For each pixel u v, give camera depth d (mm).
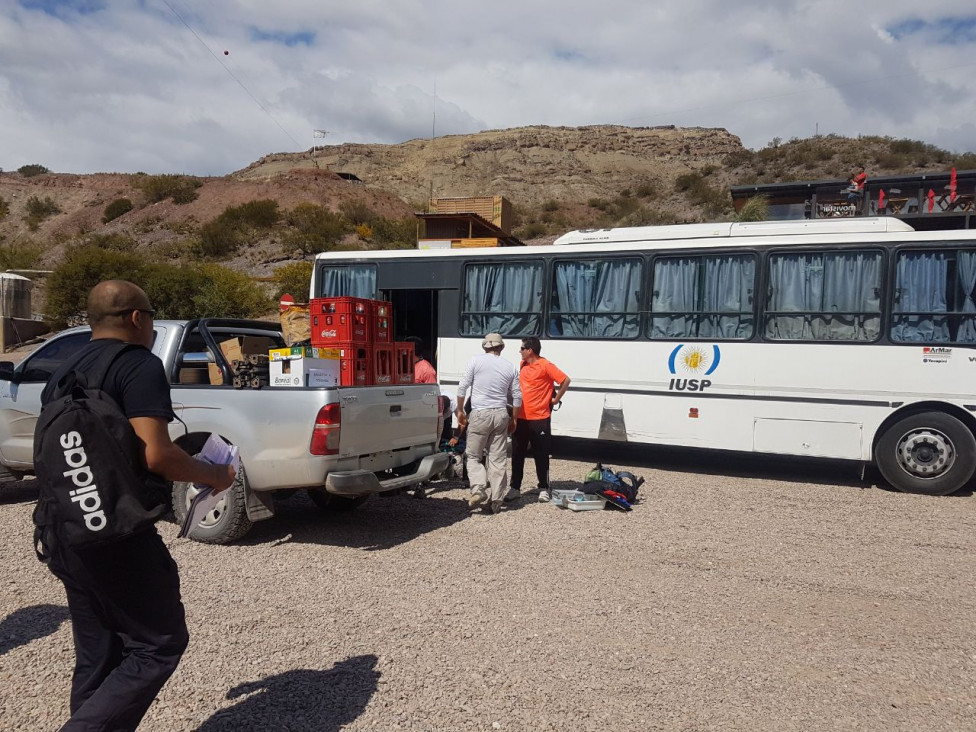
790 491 9188
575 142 121562
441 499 8477
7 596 5102
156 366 2799
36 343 27375
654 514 7840
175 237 59750
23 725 3432
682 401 10250
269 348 7754
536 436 8312
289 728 3426
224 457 3090
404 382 7629
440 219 23562
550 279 11172
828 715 3625
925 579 5793
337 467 6281
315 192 69500
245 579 5574
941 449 9000
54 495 2584
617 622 4809
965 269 9086
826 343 9531
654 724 3508
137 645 2793
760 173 59438
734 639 4566
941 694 3869
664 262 10484
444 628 4656
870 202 24469
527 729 3449
